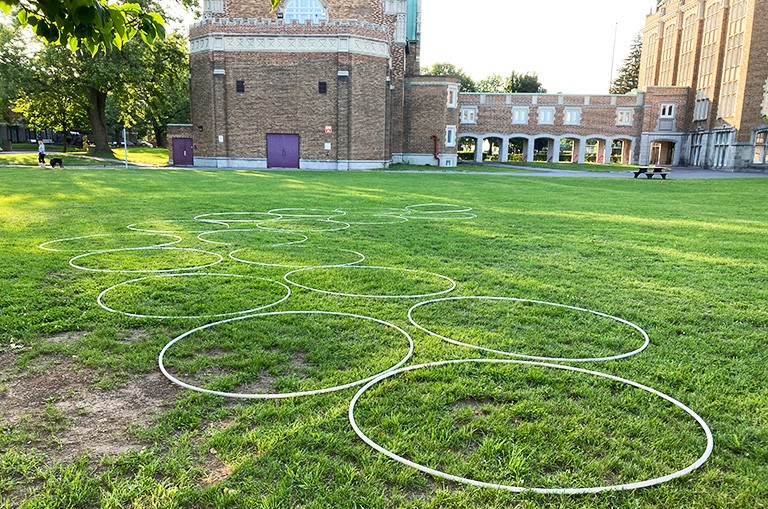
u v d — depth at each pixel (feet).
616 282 22.57
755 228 38.83
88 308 17.57
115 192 55.98
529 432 10.55
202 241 30.09
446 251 28.60
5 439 9.93
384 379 12.74
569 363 14.06
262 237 31.81
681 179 103.50
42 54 117.60
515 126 183.93
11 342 14.56
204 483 8.81
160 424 10.53
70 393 11.77
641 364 13.99
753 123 147.84
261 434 10.16
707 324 17.34
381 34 118.42
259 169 112.27
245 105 117.29
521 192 67.00
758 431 10.68
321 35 114.21
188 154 123.24
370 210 46.26
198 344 14.75
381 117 121.90
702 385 12.77
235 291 20.01
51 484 8.65
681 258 27.71
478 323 17.06
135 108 153.99
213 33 114.52
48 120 165.99
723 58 159.84
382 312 17.93
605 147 184.03
